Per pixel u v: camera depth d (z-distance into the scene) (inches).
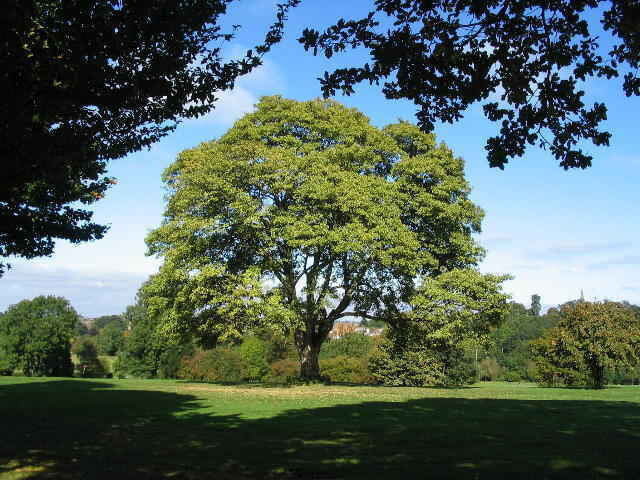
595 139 307.3
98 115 340.5
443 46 296.0
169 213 1035.9
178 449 363.6
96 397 757.9
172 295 1023.0
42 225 509.4
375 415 557.0
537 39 298.2
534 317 3127.5
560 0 283.3
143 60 312.8
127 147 369.7
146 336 1732.3
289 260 1034.7
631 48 292.4
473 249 1114.1
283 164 947.3
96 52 285.7
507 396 864.3
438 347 1135.6
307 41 303.7
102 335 2518.5
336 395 830.5
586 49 295.6
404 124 1167.0
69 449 364.2
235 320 954.7
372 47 302.7
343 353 1957.4
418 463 316.5
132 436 420.5
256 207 933.2
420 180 1082.1
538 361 1336.1
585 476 284.4
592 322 1256.8
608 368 1253.7
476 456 337.1
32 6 267.4
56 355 1596.9
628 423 506.3
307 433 433.4
